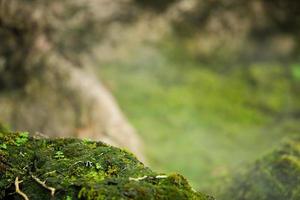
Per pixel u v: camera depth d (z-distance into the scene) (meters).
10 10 11.10
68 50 14.21
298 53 18.22
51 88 11.41
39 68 11.69
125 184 3.90
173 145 12.56
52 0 13.31
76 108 11.30
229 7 17.89
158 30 17.38
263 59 18.12
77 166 4.33
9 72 11.31
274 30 18.42
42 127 10.60
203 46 17.73
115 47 16.47
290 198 6.12
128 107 14.35
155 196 3.82
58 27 13.59
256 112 15.18
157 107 14.61
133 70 16.36
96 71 15.57
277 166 6.74
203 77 16.56
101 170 4.27
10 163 4.59
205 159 11.77
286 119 14.80
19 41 11.52
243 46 18.09
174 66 16.84
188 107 14.81
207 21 17.83
